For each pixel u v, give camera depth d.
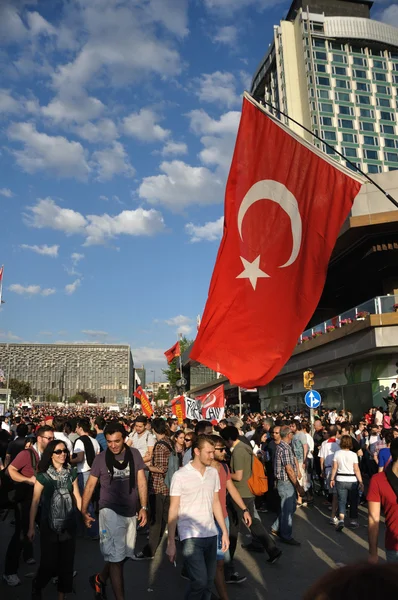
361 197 29.62
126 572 7.38
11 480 6.88
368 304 26.47
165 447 8.45
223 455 6.18
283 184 8.30
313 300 7.90
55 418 12.57
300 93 99.31
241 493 7.55
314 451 14.87
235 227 8.38
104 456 5.76
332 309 44.34
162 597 6.23
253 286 8.13
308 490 12.77
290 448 9.16
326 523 10.65
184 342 87.88
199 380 88.50
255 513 7.70
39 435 7.24
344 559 7.86
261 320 8.03
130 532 5.66
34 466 7.01
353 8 105.06
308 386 18.38
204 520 5.04
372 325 24.75
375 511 4.47
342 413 23.94
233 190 8.48
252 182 8.42
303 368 34.78
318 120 96.19
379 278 37.19
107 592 6.43
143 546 9.16
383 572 0.97
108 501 5.61
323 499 13.95
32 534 5.77
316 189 8.16
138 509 5.84
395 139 99.44
